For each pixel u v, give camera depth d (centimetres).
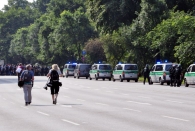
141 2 14200
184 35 11169
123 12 15062
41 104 5447
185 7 14400
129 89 8644
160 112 4406
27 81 5359
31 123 3628
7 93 7619
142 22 13475
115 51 15962
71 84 10819
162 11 13412
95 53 17938
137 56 14212
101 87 9406
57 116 4116
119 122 3622
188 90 8300
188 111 4497
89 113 4347
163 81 10325
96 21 15838
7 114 4338
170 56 12456
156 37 12450
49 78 5459
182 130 3141
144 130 3152
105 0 15700
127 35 13912
